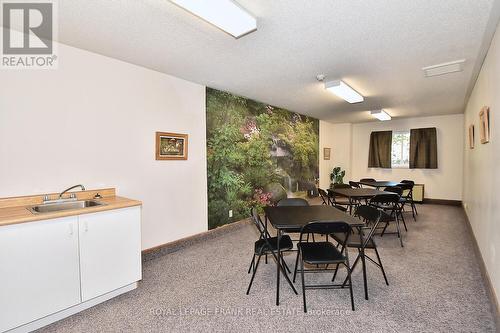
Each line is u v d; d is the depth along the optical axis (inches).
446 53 105.6
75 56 98.3
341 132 304.7
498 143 84.0
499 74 83.0
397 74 130.7
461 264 113.6
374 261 107.4
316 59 111.3
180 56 107.9
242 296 88.9
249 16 73.3
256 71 126.1
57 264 74.0
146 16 78.1
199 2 65.7
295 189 235.0
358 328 72.1
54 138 93.6
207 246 138.9
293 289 90.2
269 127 201.6
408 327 72.2
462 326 72.5
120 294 89.7
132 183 116.6
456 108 217.3
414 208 213.5
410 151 267.9
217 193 157.8
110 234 85.4
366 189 185.9
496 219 83.6
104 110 106.7
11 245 66.6
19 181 86.4
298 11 75.3
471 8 74.2
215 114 156.2
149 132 122.6
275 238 104.5
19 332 69.1
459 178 246.5
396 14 77.3
